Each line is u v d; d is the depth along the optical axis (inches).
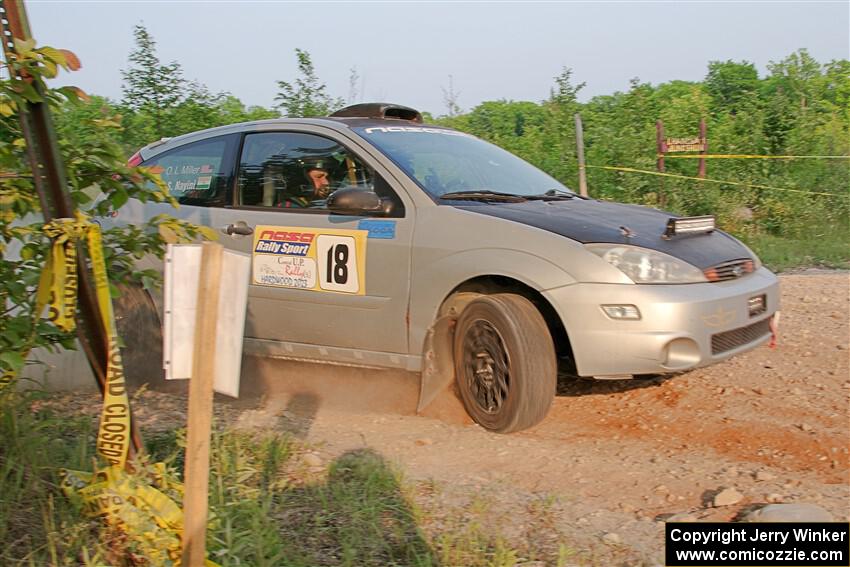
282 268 222.5
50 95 126.7
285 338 224.7
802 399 208.1
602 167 569.3
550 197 223.9
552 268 185.2
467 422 201.9
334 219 215.3
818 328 283.3
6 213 137.7
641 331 179.9
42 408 192.5
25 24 123.6
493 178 227.0
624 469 171.5
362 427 200.2
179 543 121.0
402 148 221.6
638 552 136.9
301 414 212.1
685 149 595.2
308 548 137.8
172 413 209.9
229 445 169.8
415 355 202.8
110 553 128.7
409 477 168.2
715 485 161.9
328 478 164.2
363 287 208.4
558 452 181.3
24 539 133.1
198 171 248.5
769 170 589.0
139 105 547.2
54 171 128.2
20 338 143.3
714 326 185.6
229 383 108.2
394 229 205.3
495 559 130.3
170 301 109.3
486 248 192.2
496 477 169.0
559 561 130.1
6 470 145.7
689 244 198.1
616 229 193.9
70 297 129.3
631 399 213.5
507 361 186.5
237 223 231.5
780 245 488.4
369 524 143.6
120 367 126.3
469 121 679.1
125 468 131.5
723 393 214.5
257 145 238.8
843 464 169.9
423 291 199.0
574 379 230.7
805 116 612.7
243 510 139.6
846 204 545.6
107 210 148.9
